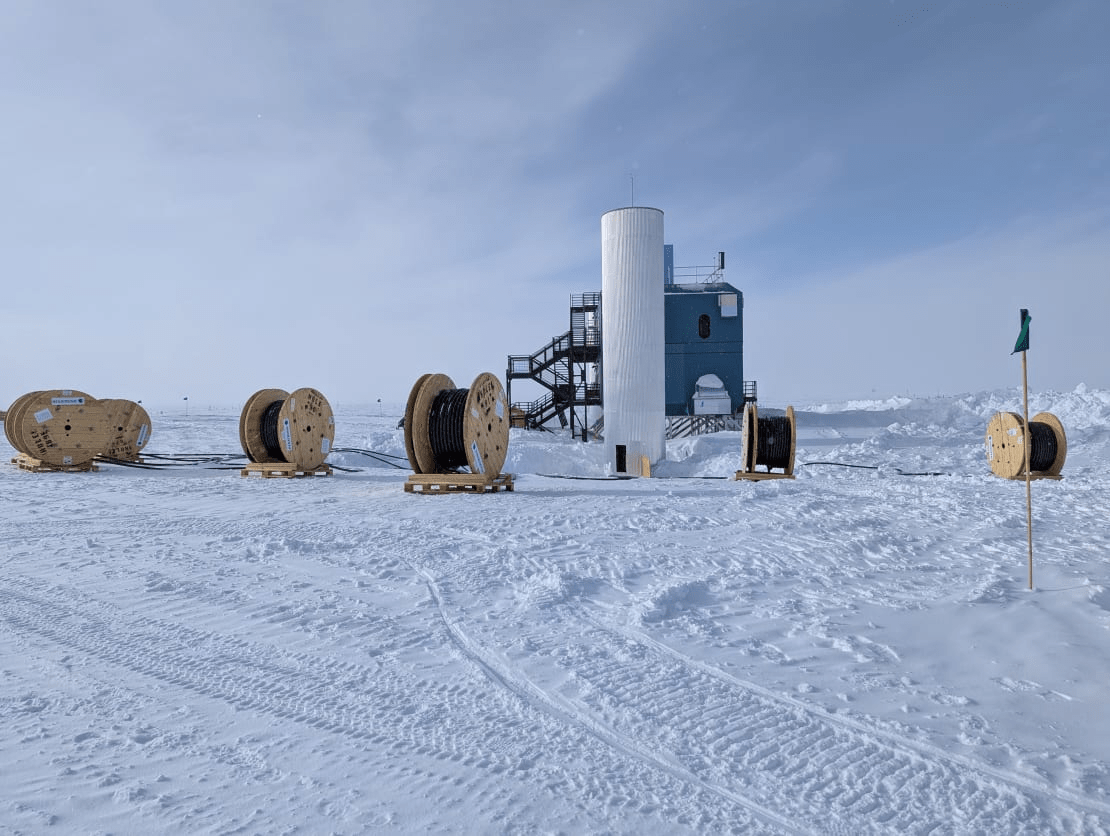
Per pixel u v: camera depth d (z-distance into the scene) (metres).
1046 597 5.82
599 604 5.96
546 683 4.24
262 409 18.41
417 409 13.96
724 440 25.97
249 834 2.67
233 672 4.44
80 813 2.82
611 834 2.68
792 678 4.29
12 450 28.17
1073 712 3.73
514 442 27.61
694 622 5.40
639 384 23.41
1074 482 14.09
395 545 8.30
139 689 4.17
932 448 22.45
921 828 2.73
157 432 42.03
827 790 3.01
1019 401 32.19
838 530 9.04
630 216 23.34
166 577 6.89
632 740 3.50
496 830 2.71
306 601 6.05
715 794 2.99
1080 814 2.80
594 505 11.69
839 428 29.91
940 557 7.49
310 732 3.59
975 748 3.35
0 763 3.25
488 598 6.14
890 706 3.85
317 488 15.01
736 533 8.95
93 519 10.59
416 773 3.16
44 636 5.15
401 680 4.30
